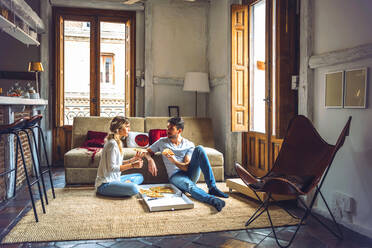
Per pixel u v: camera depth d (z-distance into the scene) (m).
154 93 6.24
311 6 3.25
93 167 4.23
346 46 2.82
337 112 2.96
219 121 5.62
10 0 3.75
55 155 5.90
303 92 3.31
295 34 3.53
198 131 5.16
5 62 5.73
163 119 5.21
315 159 2.85
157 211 3.07
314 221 2.91
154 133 4.82
